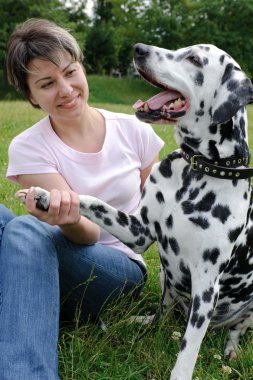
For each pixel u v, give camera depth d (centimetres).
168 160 145
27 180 150
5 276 127
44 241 133
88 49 1931
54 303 128
